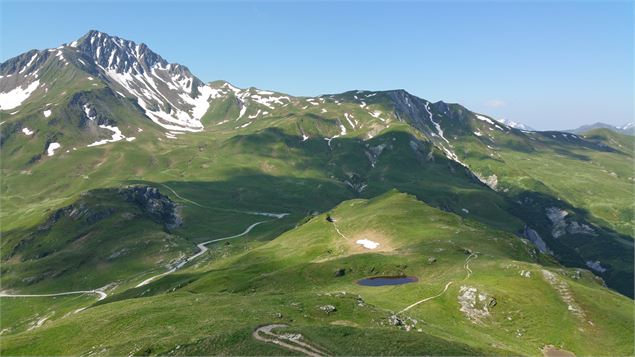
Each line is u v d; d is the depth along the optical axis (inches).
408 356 2726.4
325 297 4148.6
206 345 2869.1
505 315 4163.4
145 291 7362.2
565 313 4165.8
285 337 2984.7
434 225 7647.6
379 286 5206.7
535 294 4458.7
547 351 3742.6
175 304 4175.7
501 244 6870.1
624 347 3777.1
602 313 4146.2
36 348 3558.1
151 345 2984.7
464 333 3762.3
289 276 5762.8
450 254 6038.4
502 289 4507.9
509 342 3769.7
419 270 5659.5
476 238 6939.0
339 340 2923.2
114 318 3895.2
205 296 4665.4
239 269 6766.7
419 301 4475.9
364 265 5890.8
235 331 3046.3
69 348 3499.0
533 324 4033.0
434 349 2847.0
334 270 5787.4
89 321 3934.5
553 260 7372.1
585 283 5447.8
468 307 4296.3
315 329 3093.0
